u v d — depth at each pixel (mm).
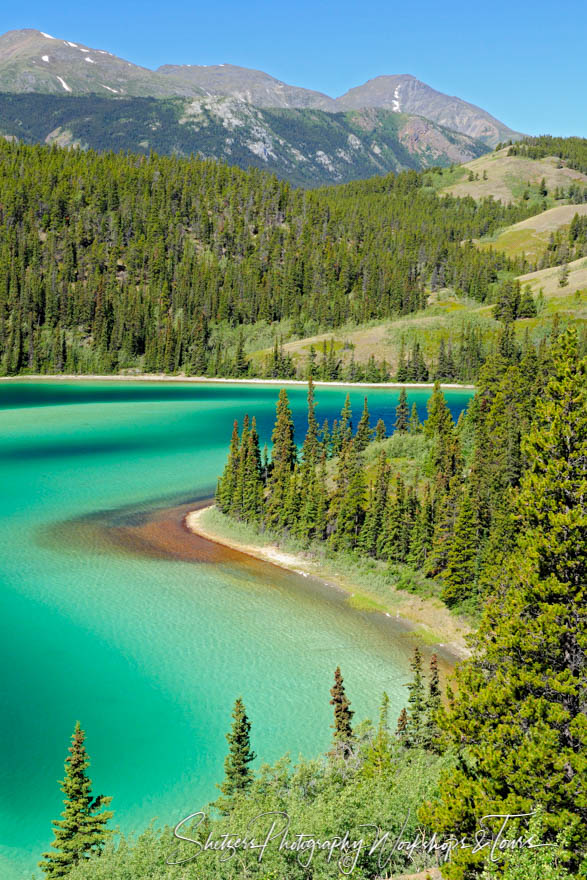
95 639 66062
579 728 25891
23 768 48156
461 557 71062
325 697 56750
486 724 29750
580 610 27594
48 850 41344
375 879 29062
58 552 88688
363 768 39406
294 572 83938
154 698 56531
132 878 31516
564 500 29188
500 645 29484
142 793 45844
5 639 65562
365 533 86312
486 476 85688
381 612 72938
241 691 57562
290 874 29266
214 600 75250
